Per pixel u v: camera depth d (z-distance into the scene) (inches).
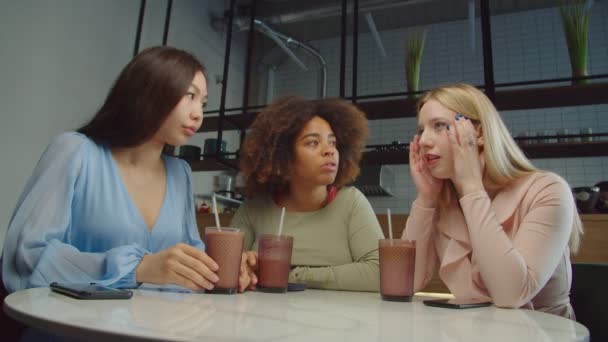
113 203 43.1
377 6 148.7
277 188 58.0
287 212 55.1
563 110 158.9
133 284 31.4
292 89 198.2
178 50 47.3
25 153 99.0
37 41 103.0
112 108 46.2
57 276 31.7
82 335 16.7
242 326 18.3
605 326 36.4
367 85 185.6
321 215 53.0
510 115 164.7
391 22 182.2
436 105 41.1
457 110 40.2
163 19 149.4
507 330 20.1
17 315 20.1
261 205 57.1
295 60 184.2
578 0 96.7
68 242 40.6
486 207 34.4
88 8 118.9
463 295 36.8
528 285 31.4
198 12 169.3
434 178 42.1
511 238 36.8
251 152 58.2
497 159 38.9
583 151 98.7
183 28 159.5
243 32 197.8
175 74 44.2
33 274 31.3
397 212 171.0
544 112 161.0
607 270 37.3
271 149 54.6
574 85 92.5
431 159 40.3
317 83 191.5
